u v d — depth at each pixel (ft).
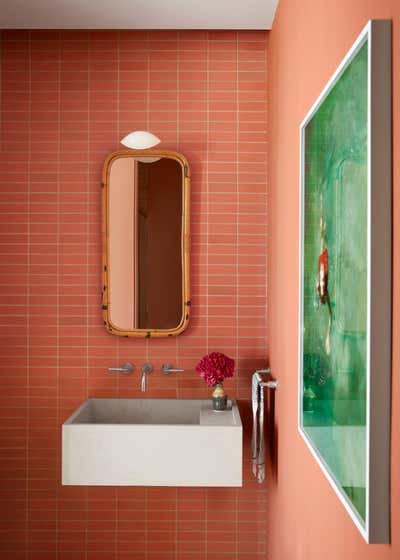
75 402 9.11
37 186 9.10
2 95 9.09
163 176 9.00
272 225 8.38
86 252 9.11
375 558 3.14
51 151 9.10
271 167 8.52
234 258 9.12
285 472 6.87
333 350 3.99
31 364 9.11
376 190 2.93
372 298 2.94
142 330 8.97
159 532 9.12
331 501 4.31
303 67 5.65
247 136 9.09
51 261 9.12
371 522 2.94
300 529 5.76
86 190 9.09
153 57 9.11
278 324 7.63
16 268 9.12
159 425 7.67
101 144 9.10
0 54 9.09
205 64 9.10
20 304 9.11
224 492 9.10
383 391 2.94
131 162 9.00
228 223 9.12
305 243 5.23
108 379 9.11
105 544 9.12
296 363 6.07
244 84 9.09
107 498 9.13
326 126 4.24
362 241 3.19
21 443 9.11
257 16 8.48
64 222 9.11
